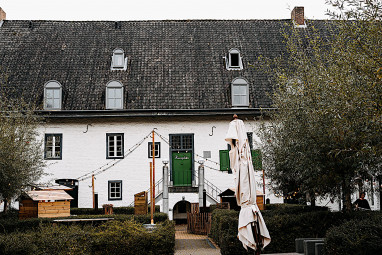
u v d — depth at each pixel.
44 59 28.44
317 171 12.52
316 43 13.26
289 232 13.00
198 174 24.77
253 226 9.84
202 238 19.30
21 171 16.36
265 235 9.83
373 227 8.95
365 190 13.82
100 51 29.12
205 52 29.28
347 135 10.60
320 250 10.24
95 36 30.09
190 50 29.38
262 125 18.66
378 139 9.34
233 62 28.59
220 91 27.23
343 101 9.33
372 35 8.64
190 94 27.06
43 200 17.95
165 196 23.23
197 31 30.67
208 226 20.08
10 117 17.92
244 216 9.88
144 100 26.72
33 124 19.23
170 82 27.56
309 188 14.68
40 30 30.30
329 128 11.13
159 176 26.59
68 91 26.92
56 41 29.61
